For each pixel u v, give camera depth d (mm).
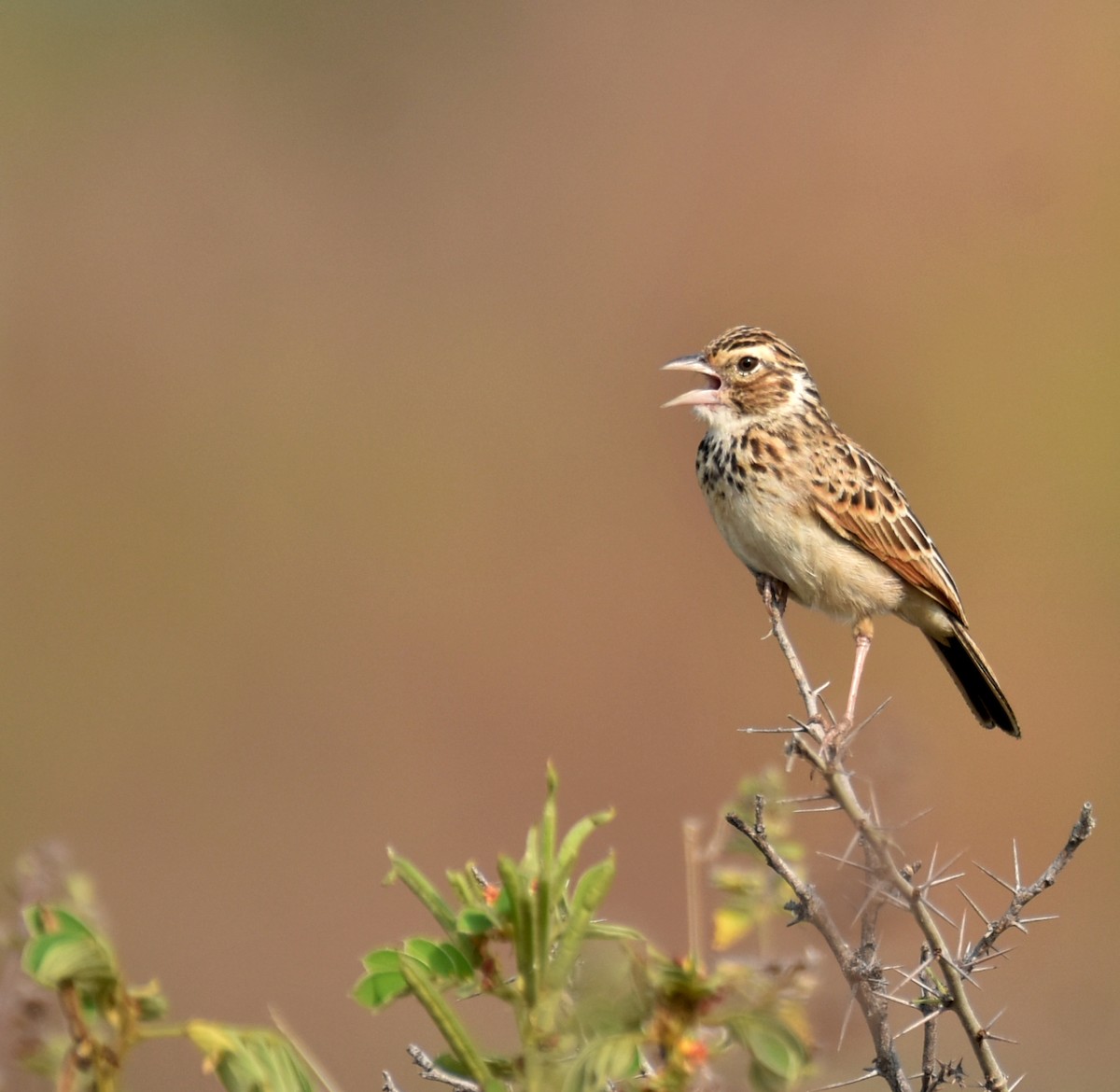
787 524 8445
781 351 8633
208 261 22594
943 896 13992
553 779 3348
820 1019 4793
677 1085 3236
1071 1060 11031
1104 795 15914
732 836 5629
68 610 18188
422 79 24781
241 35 25641
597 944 3365
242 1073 3072
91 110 24469
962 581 18469
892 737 4934
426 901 3459
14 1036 3729
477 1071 3266
